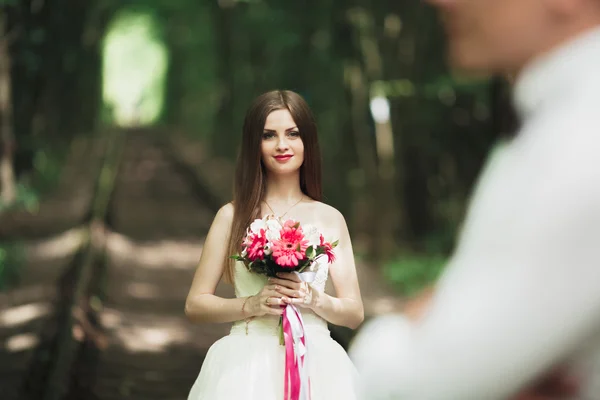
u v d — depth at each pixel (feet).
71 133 93.86
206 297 11.20
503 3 3.00
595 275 2.70
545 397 3.03
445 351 2.84
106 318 26.89
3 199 55.21
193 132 163.63
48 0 69.10
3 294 31.58
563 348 2.79
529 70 3.10
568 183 2.76
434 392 2.87
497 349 2.76
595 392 2.93
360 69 47.85
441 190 47.39
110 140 106.52
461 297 2.89
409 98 46.24
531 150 2.94
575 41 3.03
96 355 22.27
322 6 55.57
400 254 43.52
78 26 86.48
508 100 3.27
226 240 11.47
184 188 73.15
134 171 84.79
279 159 11.48
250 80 94.07
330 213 11.69
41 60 67.62
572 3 2.97
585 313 2.73
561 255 2.72
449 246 43.88
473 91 43.68
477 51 3.11
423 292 3.21
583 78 2.95
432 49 45.91
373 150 47.21
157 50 217.97
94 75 111.14
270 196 11.78
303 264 10.52
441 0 3.06
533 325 2.74
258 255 10.52
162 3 142.31
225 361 10.84
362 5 47.03
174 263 40.42
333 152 55.21
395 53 46.78
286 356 10.41
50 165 74.13
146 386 20.47
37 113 69.41
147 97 224.53
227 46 96.78
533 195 2.82
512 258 2.80
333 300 10.93
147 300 31.14
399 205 47.26
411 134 47.03
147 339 24.84
